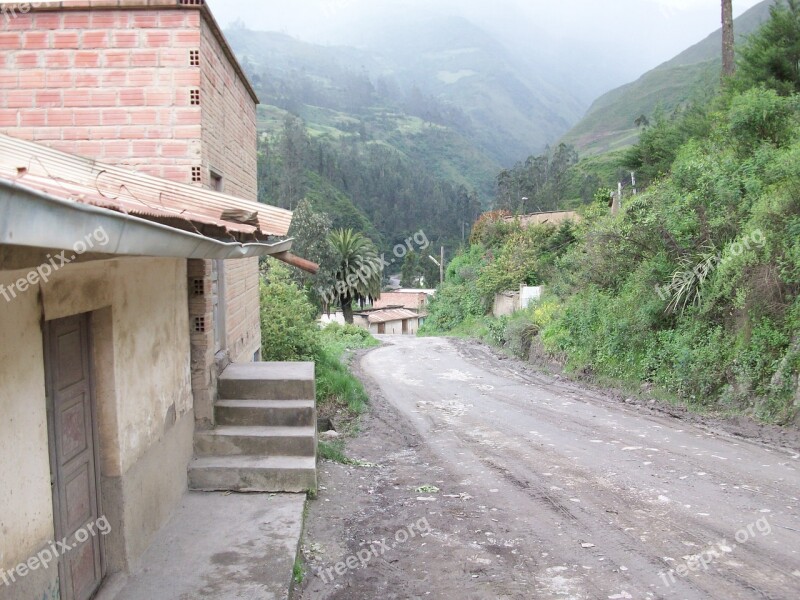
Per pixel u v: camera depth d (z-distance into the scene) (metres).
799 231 10.60
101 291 4.36
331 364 15.79
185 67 6.86
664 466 7.97
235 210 5.16
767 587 4.63
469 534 5.91
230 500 6.25
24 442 3.32
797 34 19.20
